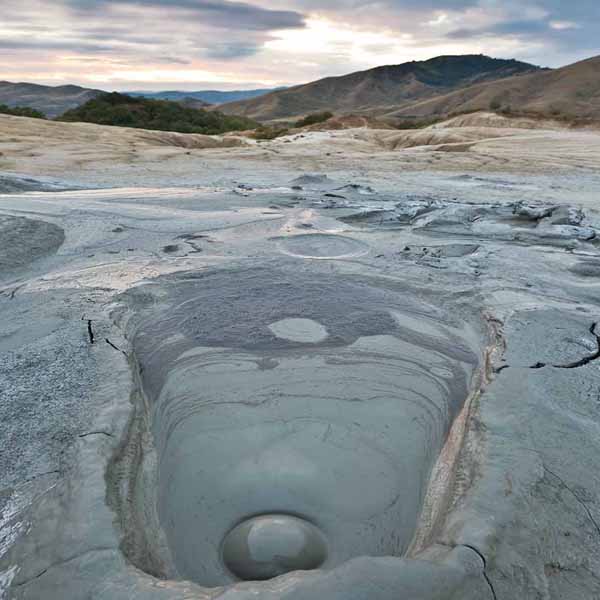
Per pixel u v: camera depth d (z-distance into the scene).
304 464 2.91
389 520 2.54
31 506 2.13
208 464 2.91
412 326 4.54
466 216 8.38
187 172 15.53
